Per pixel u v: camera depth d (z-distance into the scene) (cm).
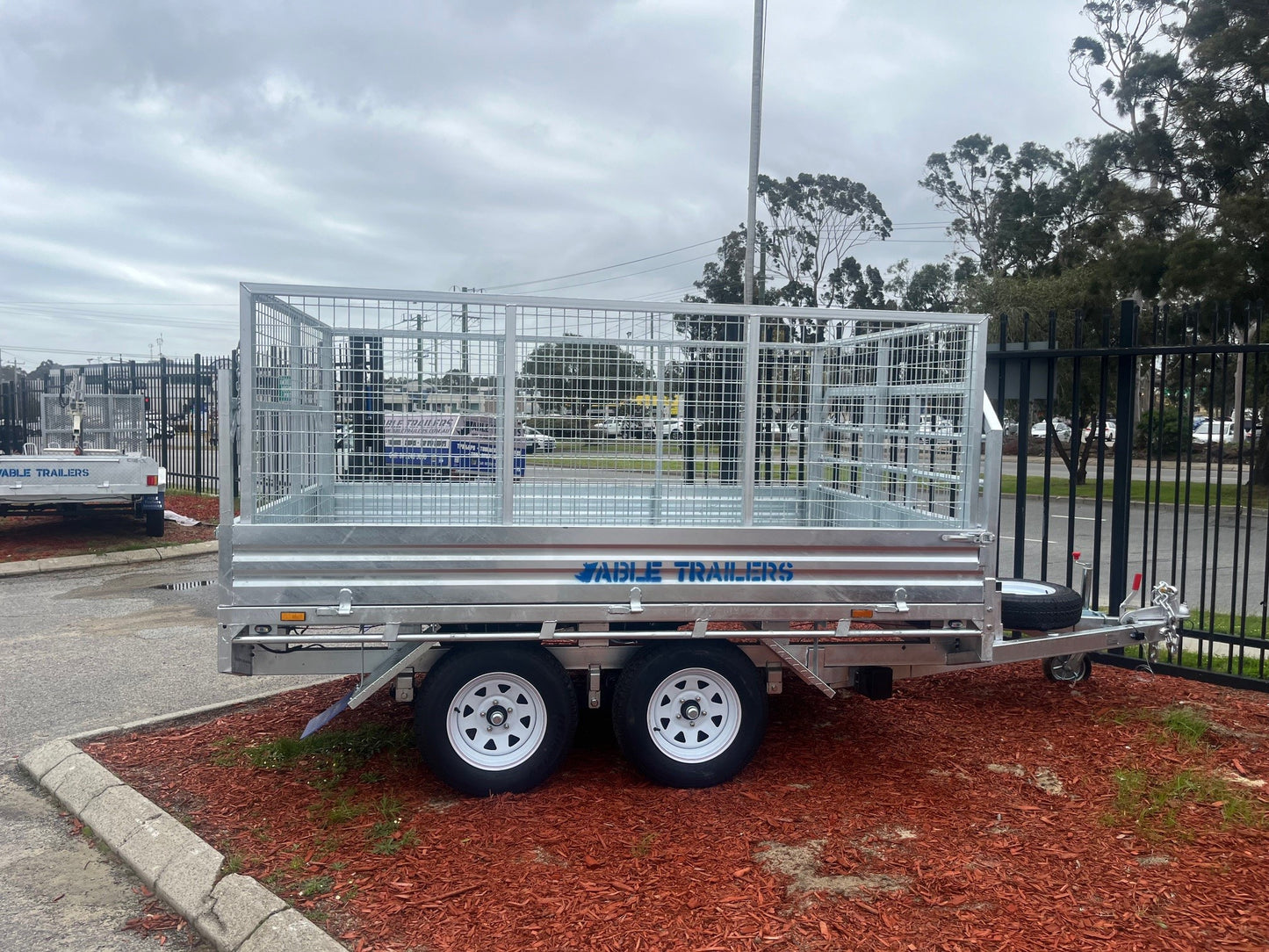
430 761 445
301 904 354
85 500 1262
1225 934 327
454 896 357
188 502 1670
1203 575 660
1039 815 427
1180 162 2677
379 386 459
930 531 464
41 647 791
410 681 454
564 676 454
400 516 475
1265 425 677
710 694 464
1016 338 2433
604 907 347
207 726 569
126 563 1226
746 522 471
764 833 410
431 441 463
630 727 453
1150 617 580
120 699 650
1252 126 2430
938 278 4497
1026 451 700
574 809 436
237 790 467
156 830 420
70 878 404
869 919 338
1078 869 374
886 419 552
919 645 490
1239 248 2209
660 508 500
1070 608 554
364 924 340
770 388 492
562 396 460
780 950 318
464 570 436
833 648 480
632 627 474
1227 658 711
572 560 441
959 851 391
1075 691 623
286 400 470
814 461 556
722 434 477
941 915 340
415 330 513
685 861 383
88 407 1783
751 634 460
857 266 4475
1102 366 667
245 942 335
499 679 450
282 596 428
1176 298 2309
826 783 468
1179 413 636
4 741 569
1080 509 1997
